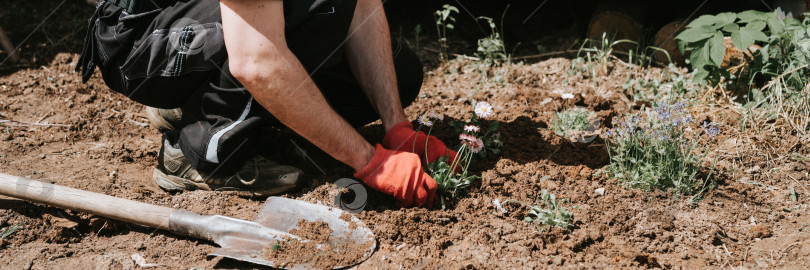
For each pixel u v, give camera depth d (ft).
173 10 7.60
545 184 8.43
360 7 8.47
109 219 7.73
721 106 10.27
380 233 7.58
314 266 7.02
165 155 8.47
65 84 11.57
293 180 8.13
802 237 7.47
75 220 7.75
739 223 7.80
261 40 6.74
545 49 12.89
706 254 7.30
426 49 13.05
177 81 7.75
